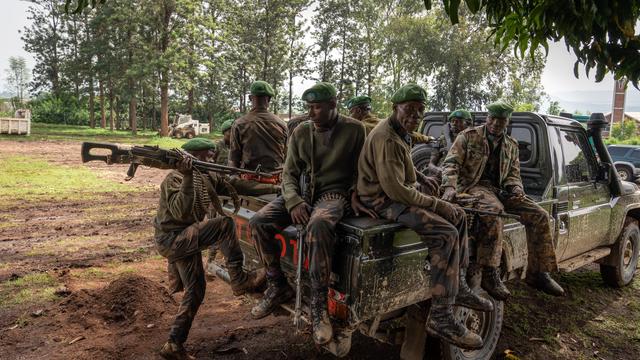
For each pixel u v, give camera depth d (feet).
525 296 18.24
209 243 11.55
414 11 132.77
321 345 9.12
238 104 175.32
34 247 21.99
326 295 9.20
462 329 9.31
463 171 13.26
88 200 34.09
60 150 68.90
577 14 7.27
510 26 9.05
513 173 13.56
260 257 10.59
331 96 9.66
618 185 18.30
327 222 9.12
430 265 9.41
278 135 14.61
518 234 13.12
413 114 9.21
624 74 8.30
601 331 15.57
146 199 35.53
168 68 115.34
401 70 140.46
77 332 13.44
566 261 16.37
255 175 11.42
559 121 16.06
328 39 146.20
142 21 112.27
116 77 141.28
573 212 16.01
